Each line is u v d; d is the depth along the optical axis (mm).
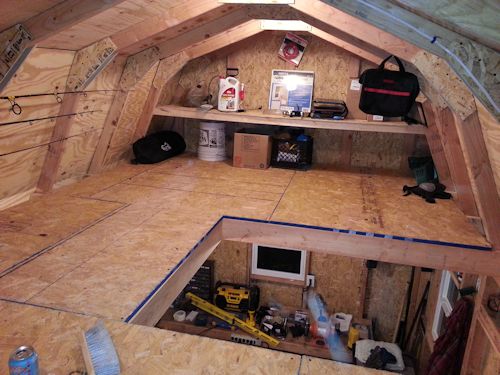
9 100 2203
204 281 4895
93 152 3506
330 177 3818
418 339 4387
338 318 4578
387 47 2332
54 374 1322
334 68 3973
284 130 4172
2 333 1516
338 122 3592
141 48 3027
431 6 1243
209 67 4207
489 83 1541
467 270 2578
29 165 2779
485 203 2465
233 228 2812
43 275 1933
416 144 4078
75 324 1580
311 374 1382
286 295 4809
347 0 1632
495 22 1208
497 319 2645
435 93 2748
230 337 4492
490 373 2723
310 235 2721
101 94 3041
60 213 2729
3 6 1646
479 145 2291
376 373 1395
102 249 2227
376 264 4410
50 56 2270
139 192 3223
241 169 3975
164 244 2312
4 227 2467
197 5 2461
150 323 1821
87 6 1779
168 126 4543
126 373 1351
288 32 3984
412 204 3184
